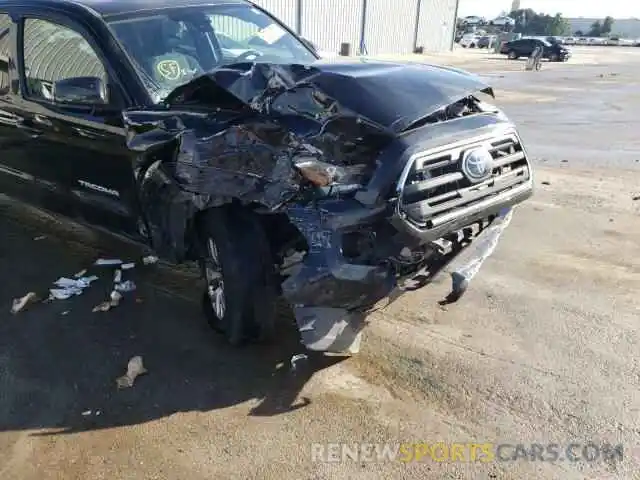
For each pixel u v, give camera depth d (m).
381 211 3.08
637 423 3.13
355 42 35.34
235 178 3.33
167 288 4.72
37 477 2.87
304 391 3.44
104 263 5.14
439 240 3.49
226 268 3.54
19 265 5.16
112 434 3.14
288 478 2.81
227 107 3.65
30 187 5.22
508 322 4.12
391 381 3.51
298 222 3.14
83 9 4.47
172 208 3.79
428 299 4.42
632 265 5.00
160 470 2.89
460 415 3.21
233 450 3.00
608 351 3.77
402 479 2.79
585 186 7.36
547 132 11.53
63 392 3.49
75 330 4.14
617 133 11.43
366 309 3.37
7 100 5.03
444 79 3.64
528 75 26.41
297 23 29.98
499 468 2.85
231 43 4.80
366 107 3.21
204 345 3.93
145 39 4.37
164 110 3.82
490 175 3.49
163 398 3.42
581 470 2.83
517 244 5.45
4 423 3.24
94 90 3.94
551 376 3.52
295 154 3.16
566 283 4.68
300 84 3.36
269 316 3.63
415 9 40.88
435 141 3.24
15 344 3.99
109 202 4.46
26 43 4.83
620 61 39.78
